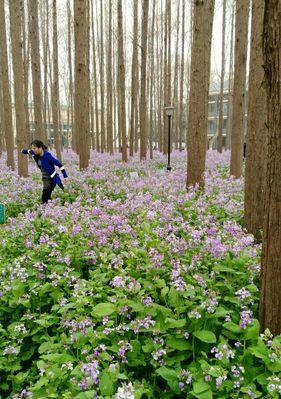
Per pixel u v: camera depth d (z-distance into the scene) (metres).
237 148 13.18
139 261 4.23
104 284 4.07
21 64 13.14
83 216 6.24
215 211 7.15
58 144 22.17
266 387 2.61
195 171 9.26
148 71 34.41
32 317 3.68
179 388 2.79
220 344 2.83
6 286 3.90
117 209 6.74
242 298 3.41
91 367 2.54
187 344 3.09
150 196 7.90
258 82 5.96
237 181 10.98
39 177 13.22
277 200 3.04
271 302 3.15
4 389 3.18
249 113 6.14
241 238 4.79
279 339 2.85
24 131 13.39
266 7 2.80
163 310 3.28
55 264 4.55
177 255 4.29
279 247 3.08
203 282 3.55
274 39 2.79
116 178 11.42
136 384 2.70
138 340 3.24
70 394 2.45
